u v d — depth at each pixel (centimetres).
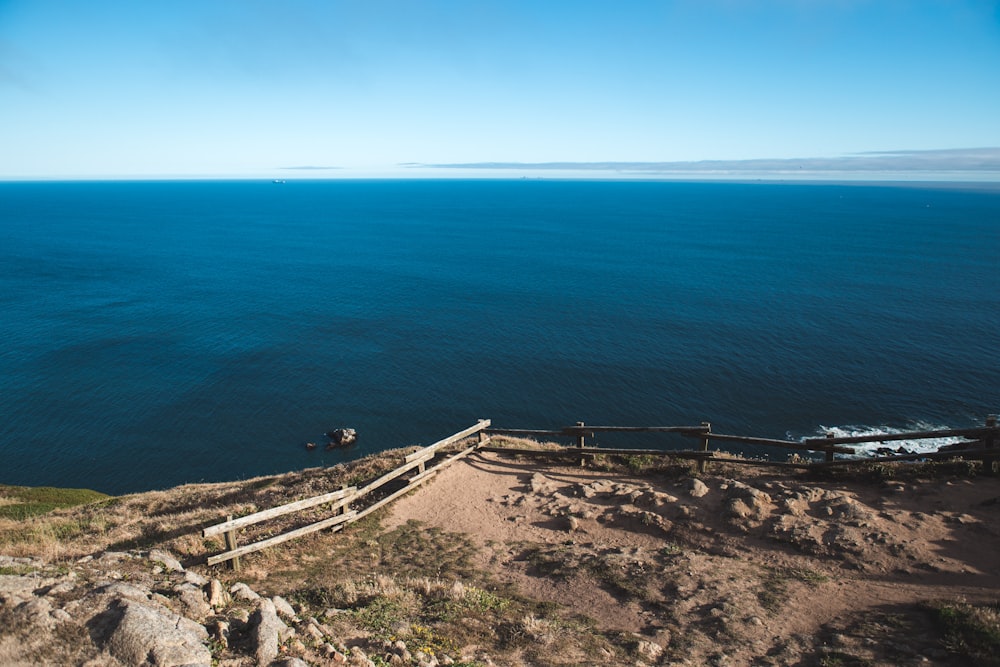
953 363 5266
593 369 5412
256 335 6681
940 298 7856
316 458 4084
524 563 1216
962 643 803
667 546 1234
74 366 5725
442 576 1155
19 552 1253
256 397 5031
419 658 784
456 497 1565
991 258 11338
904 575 1048
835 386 4828
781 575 1085
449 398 4919
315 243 14638
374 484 1481
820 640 868
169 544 1285
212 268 10981
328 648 755
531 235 16238
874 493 1367
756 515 1283
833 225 18512
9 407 4838
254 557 1223
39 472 3938
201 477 3884
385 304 8088
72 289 9094
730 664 814
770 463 1551
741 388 4866
